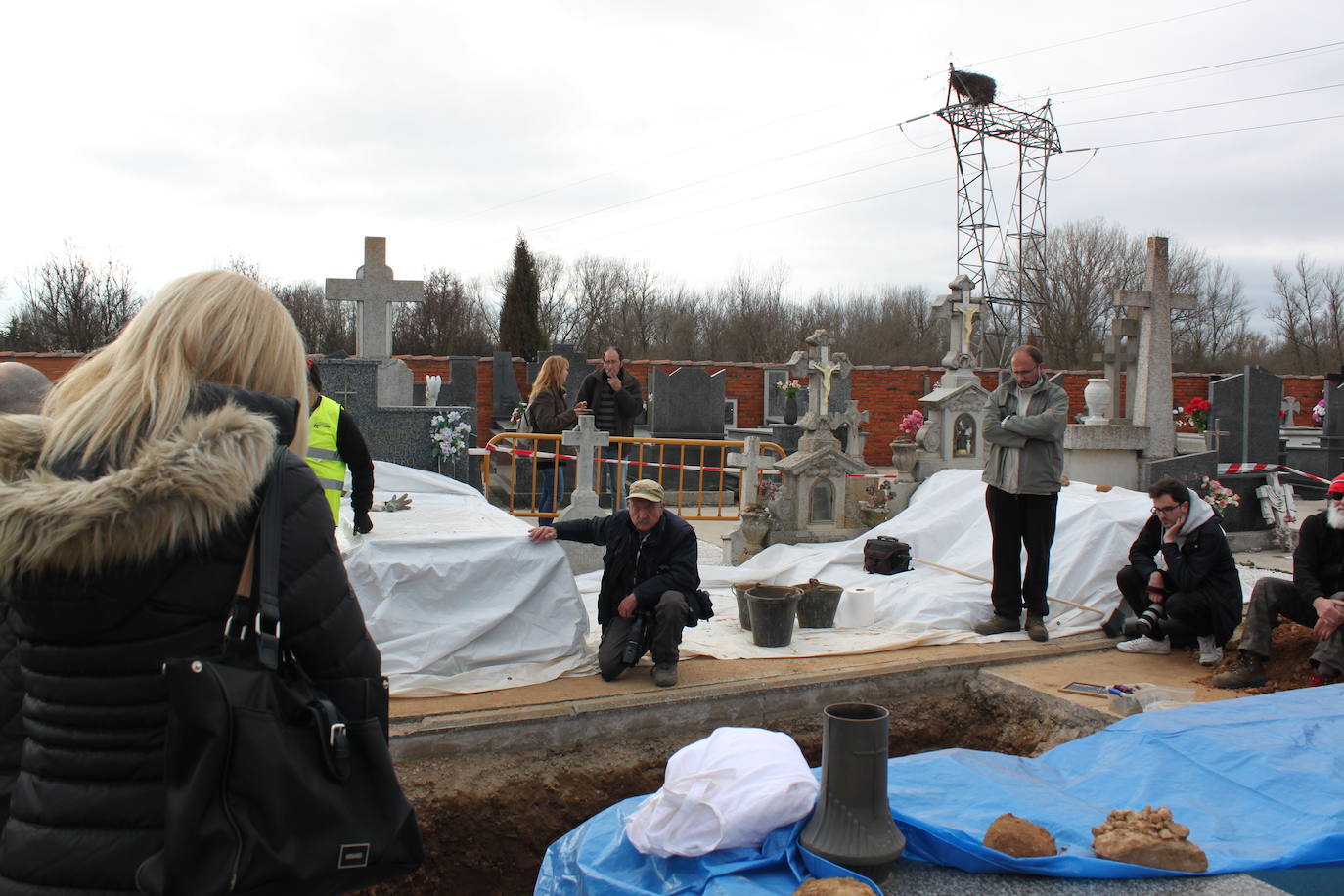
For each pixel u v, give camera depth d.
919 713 6.02
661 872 2.97
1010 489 6.62
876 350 48.47
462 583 5.64
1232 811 3.41
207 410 1.73
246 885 1.57
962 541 8.14
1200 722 4.07
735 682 5.71
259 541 1.68
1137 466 10.63
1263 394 12.46
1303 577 5.61
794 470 8.68
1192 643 6.59
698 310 53.41
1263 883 2.90
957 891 2.85
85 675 1.61
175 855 1.53
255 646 1.68
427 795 4.84
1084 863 2.91
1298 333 45.22
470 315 45.53
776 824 2.99
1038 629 6.71
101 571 1.55
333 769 1.71
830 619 6.91
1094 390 10.85
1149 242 10.77
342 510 6.94
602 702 5.33
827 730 2.90
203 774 1.56
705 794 3.02
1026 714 5.84
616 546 5.87
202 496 1.56
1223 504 10.04
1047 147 39.00
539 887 3.26
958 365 10.29
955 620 6.93
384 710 1.85
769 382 22.45
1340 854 3.07
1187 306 10.82
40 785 1.63
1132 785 3.63
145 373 1.75
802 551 8.42
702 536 11.06
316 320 41.34
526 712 5.18
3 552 1.51
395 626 5.46
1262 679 5.71
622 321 53.50
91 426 1.69
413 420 10.06
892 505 9.25
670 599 5.63
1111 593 7.25
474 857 4.82
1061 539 7.54
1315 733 3.93
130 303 32.38
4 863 1.63
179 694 1.56
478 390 21.30
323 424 5.43
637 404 10.78
